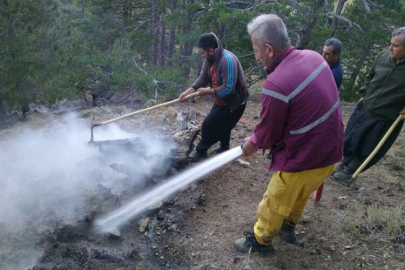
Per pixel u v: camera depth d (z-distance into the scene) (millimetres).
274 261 3240
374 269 3217
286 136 2771
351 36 12109
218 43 4141
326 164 2801
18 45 10188
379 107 4078
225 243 3480
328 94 2680
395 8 12219
